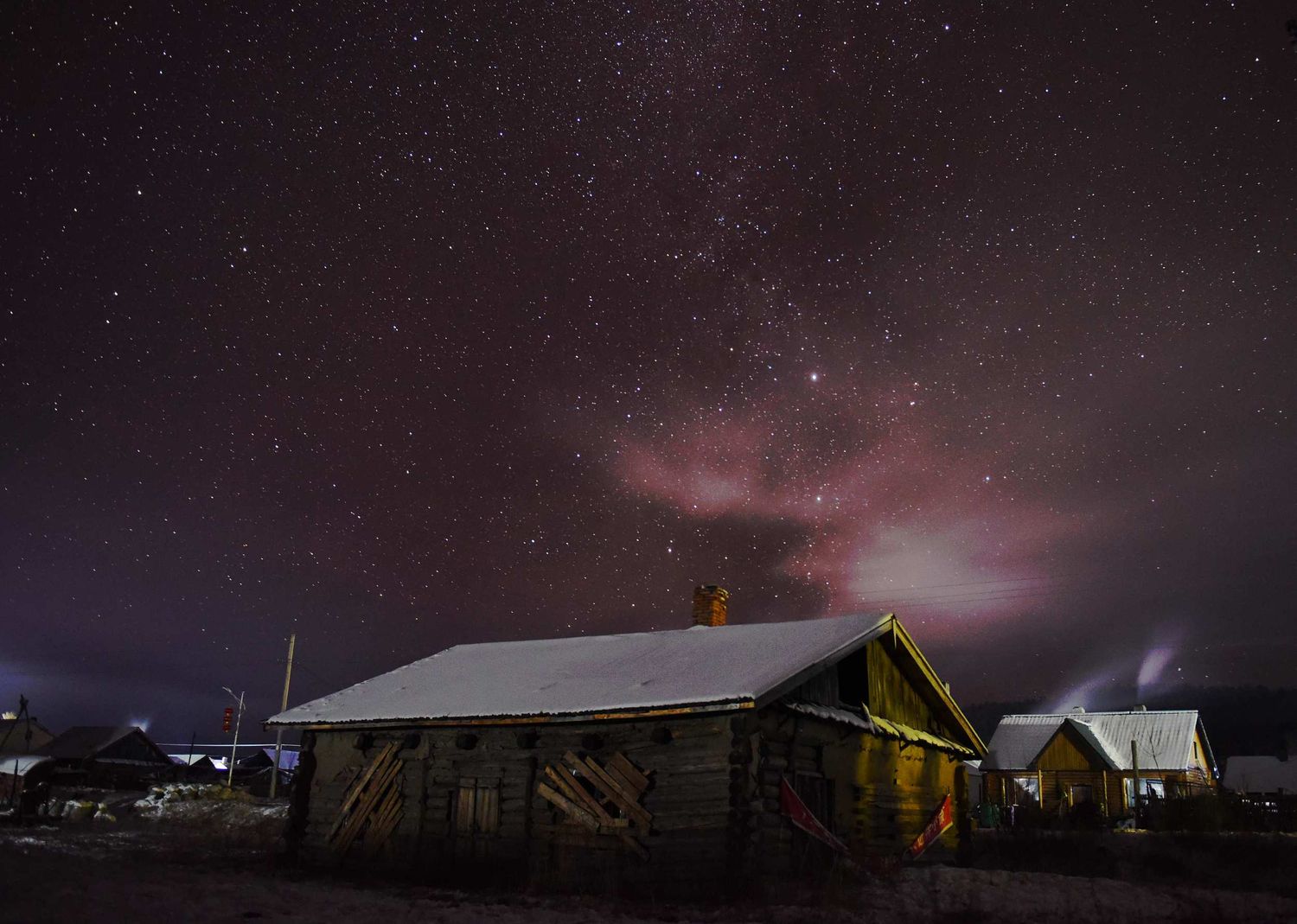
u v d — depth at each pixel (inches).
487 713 639.8
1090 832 938.1
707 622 846.5
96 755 2447.1
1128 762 1803.6
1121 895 534.3
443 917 451.5
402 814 671.1
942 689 788.0
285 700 1749.5
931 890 531.8
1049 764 1812.3
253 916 406.3
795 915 473.4
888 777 721.6
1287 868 738.2
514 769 634.8
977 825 1277.1
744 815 540.4
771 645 668.1
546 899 530.6
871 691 713.6
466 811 643.5
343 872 669.3
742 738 553.6
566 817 603.2
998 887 542.0
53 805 1135.6
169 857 695.7
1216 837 841.5
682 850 550.6
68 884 430.6
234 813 1173.1
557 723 613.0
